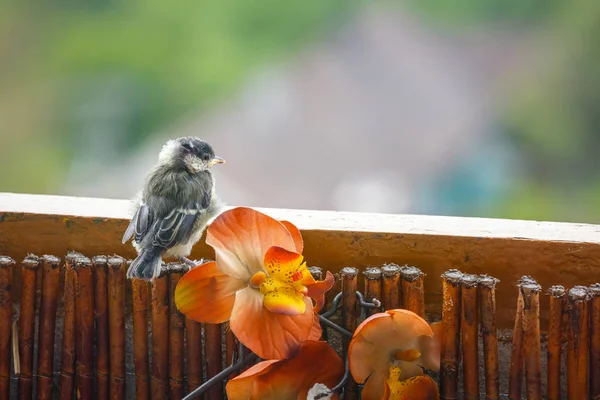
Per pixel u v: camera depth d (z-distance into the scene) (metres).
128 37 5.57
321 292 2.92
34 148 5.60
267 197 5.97
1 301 3.03
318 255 3.04
